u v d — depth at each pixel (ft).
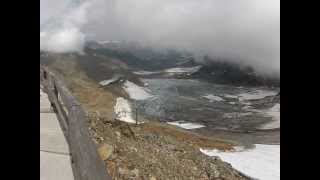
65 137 27.20
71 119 21.24
